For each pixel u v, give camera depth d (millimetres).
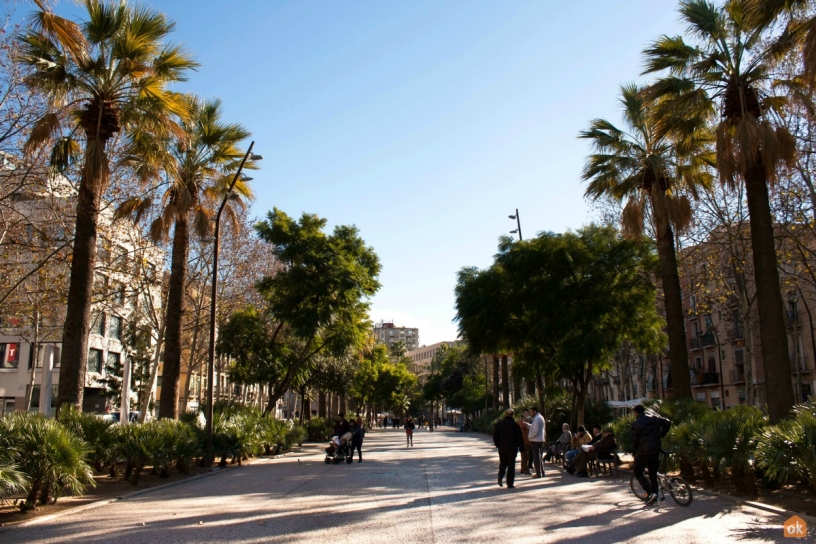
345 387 47125
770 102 15477
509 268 25531
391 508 10594
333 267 29750
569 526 8742
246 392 55062
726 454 11766
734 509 10148
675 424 15977
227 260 29938
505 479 15547
